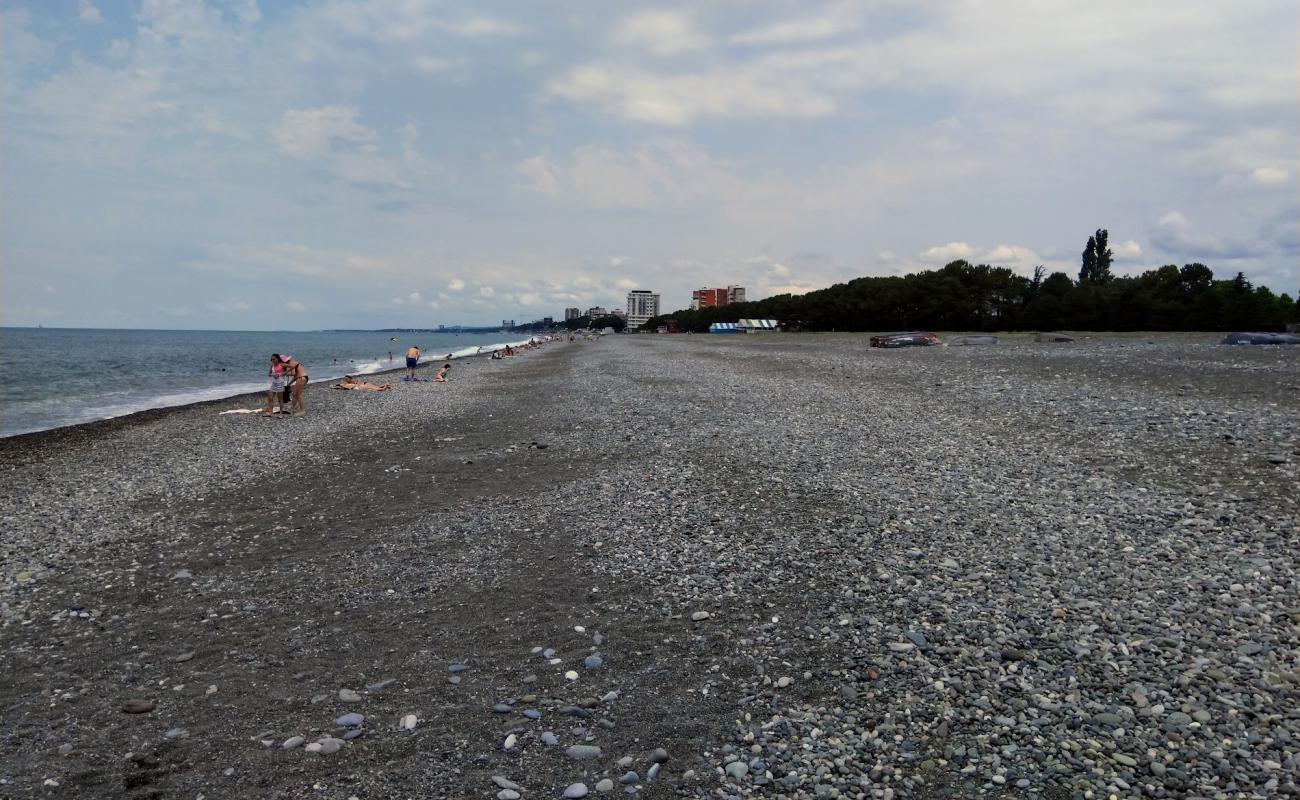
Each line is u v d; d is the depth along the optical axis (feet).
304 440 68.90
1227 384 73.61
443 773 17.33
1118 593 25.23
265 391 133.69
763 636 24.03
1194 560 27.73
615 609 26.81
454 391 118.32
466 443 64.08
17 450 67.26
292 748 18.42
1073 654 21.35
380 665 23.06
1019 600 25.18
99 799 16.53
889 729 18.42
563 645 24.13
